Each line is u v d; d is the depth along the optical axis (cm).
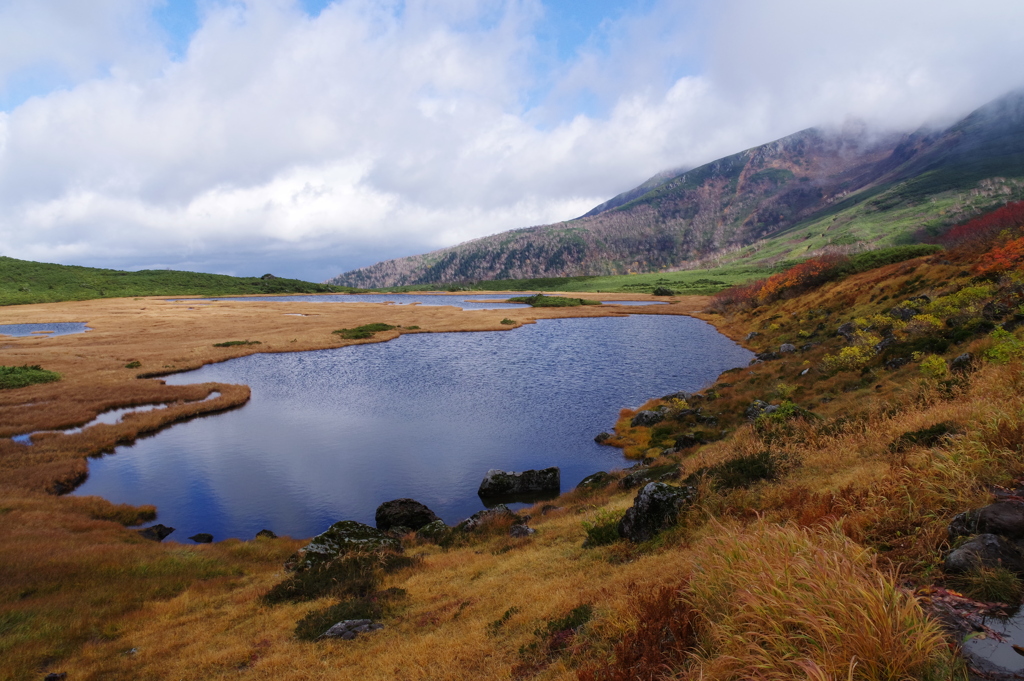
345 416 4169
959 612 426
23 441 3481
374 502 2667
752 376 4188
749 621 466
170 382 5441
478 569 1412
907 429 1312
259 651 1077
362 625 1115
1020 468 672
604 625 710
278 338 8119
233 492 2797
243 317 11125
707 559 645
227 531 2394
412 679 805
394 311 12644
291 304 15088
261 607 1373
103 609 1435
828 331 5072
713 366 5500
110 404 4325
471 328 9319
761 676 388
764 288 8788
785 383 3541
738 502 1156
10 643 1202
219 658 1062
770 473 1320
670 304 13525
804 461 1395
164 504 2666
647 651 570
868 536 640
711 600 570
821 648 391
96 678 1058
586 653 668
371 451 3381
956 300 3344
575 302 14950
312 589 1449
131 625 1342
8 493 2577
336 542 1847
